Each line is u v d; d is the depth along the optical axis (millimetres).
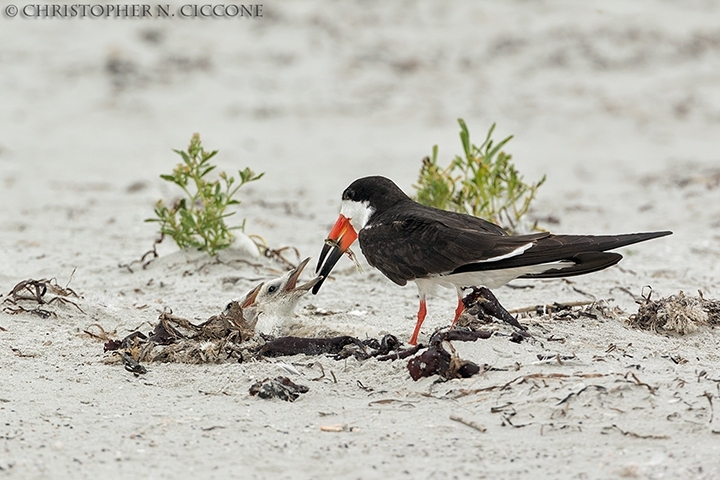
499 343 8891
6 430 7465
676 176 21422
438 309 11547
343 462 7008
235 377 8633
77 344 9688
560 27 33875
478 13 34656
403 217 10031
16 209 17844
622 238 9102
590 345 9250
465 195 14258
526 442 7266
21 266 13461
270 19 33344
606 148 25406
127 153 23766
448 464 6953
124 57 30391
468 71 31062
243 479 6758
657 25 34469
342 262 13547
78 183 20594
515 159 24156
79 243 15008
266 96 28891
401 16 34375
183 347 9172
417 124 26922
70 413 7863
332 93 29234
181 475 6809
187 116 27469
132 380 8680
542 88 29906
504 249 9281
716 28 34750
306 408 8031
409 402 8078
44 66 29859
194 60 30641
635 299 12000
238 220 16844
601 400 7730
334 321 10875
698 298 10625
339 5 34875
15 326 10172
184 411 7949
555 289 12359
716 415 7445
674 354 9180
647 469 6770
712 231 16281
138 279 12797
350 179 21641
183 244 13609
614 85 30438
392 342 9102
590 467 6855
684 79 31062
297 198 19391
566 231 16359
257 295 10117
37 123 26250
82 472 6832
